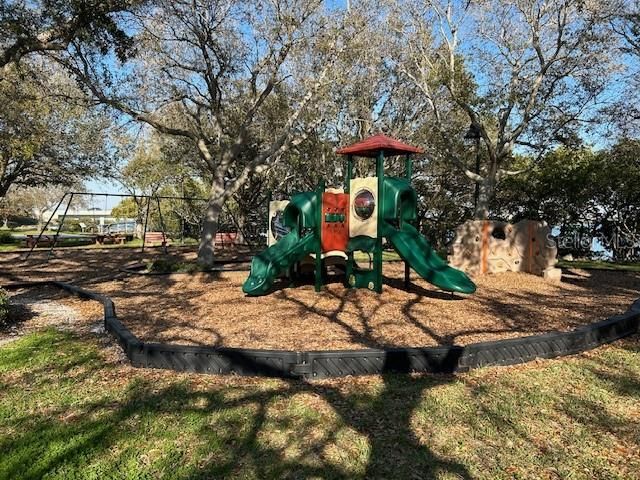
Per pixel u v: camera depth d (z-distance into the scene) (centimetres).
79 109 1563
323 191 895
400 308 745
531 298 848
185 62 1370
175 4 1220
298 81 1742
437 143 2144
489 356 450
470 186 2498
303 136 1448
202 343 531
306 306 763
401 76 2098
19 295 898
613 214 2025
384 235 879
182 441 303
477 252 1155
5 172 1969
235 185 1359
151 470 270
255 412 345
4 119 1180
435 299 825
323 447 297
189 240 3006
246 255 1886
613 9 1379
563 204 2103
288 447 296
